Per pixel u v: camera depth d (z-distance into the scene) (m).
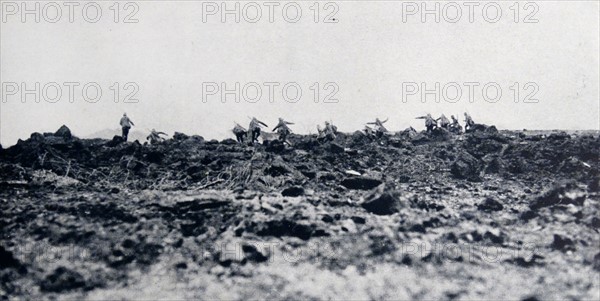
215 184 17.19
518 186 18.34
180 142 22.22
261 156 18.89
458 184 18.56
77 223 12.98
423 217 14.12
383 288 11.30
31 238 12.40
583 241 12.62
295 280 11.47
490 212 14.95
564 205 14.38
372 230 13.21
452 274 11.84
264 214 13.58
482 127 25.53
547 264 12.05
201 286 11.23
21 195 15.14
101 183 17.25
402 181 19.03
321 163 19.61
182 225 13.13
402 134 26.73
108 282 11.28
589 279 11.31
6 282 10.95
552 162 20.06
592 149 20.41
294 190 15.41
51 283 11.04
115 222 13.17
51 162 18.00
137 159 19.12
